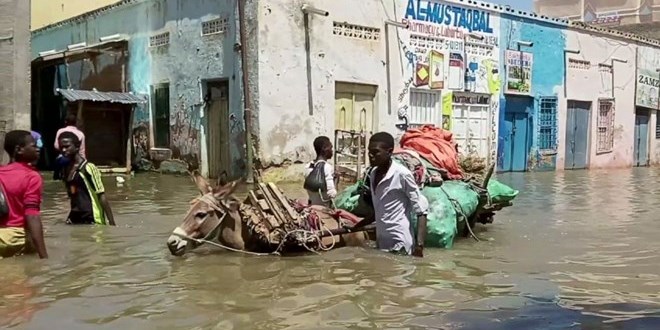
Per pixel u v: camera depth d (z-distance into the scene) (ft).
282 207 22.95
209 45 55.01
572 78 77.56
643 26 106.01
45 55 72.23
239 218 22.80
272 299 16.93
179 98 58.85
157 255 22.29
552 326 14.97
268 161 50.37
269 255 22.11
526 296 17.54
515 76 70.49
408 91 60.49
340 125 55.72
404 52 59.88
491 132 68.80
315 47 53.01
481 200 27.22
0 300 16.88
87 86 68.64
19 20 42.78
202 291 17.70
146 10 63.16
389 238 22.84
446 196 24.95
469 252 23.41
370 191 23.59
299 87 52.13
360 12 56.13
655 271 20.83
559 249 24.34
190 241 21.86
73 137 28.32
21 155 22.34
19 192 22.02
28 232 22.26
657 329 14.79
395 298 17.15
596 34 80.38
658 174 69.15
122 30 67.36
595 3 118.62
